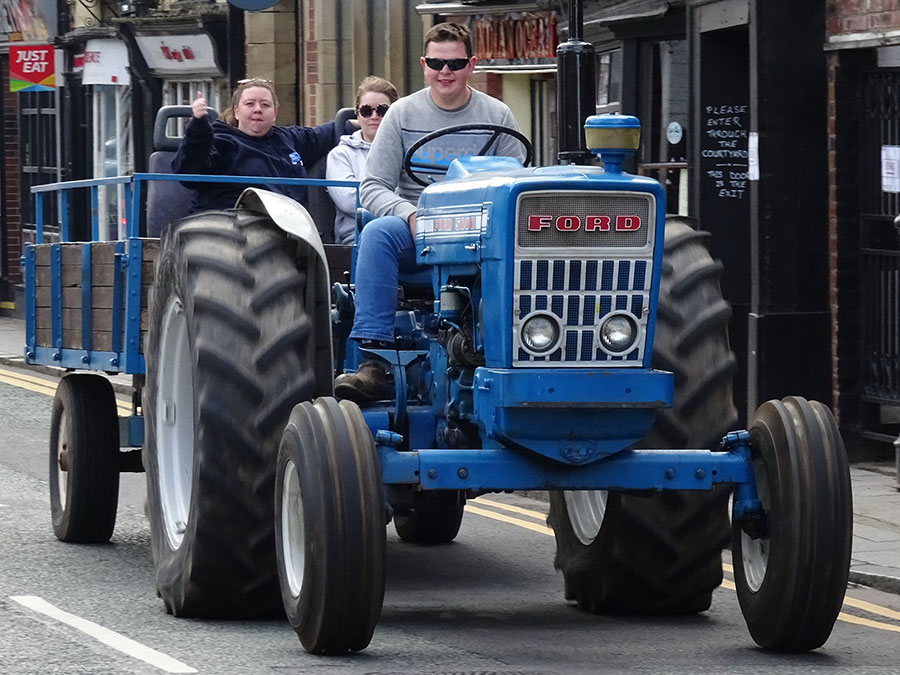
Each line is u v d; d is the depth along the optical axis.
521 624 23.59
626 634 22.95
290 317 22.66
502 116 26.14
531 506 35.94
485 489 21.31
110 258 27.81
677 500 23.55
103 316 28.25
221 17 67.94
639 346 21.28
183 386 24.84
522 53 53.06
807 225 39.66
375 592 20.25
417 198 26.03
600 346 21.16
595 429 21.06
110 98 76.69
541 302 20.98
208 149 30.17
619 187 21.02
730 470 21.61
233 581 22.61
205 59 69.44
